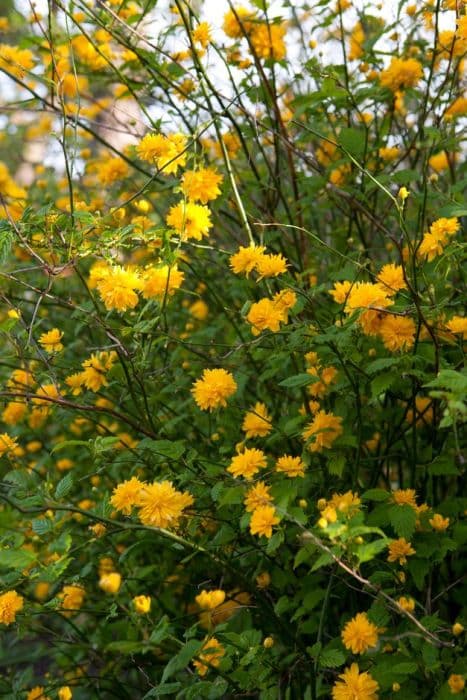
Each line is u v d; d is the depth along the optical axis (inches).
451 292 85.4
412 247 71.4
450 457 76.4
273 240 101.0
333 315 76.8
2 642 114.7
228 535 73.4
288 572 80.0
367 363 77.0
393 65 94.0
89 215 73.1
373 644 62.2
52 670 108.9
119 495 66.9
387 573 67.4
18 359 90.4
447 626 71.7
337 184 104.6
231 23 98.0
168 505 63.7
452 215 73.6
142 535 82.7
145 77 107.0
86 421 110.3
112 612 63.1
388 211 100.5
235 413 88.4
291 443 87.3
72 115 98.9
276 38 100.3
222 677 65.6
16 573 68.7
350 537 53.8
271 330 74.8
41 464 103.6
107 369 81.0
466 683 63.7
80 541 95.6
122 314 79.9
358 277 81.8
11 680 89.5
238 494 67.1
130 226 74.0
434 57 88.9
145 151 77.5
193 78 92.0
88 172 122.8
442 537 72.4
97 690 91.3
